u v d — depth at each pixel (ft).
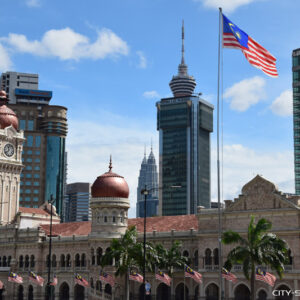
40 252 469.16
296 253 332.39
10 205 541.75
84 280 405.18
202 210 373.61
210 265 364.58
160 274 354.33
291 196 340.59
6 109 560.61
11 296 478.59
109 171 441.68
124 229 428.97
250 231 281.33
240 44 254.88
